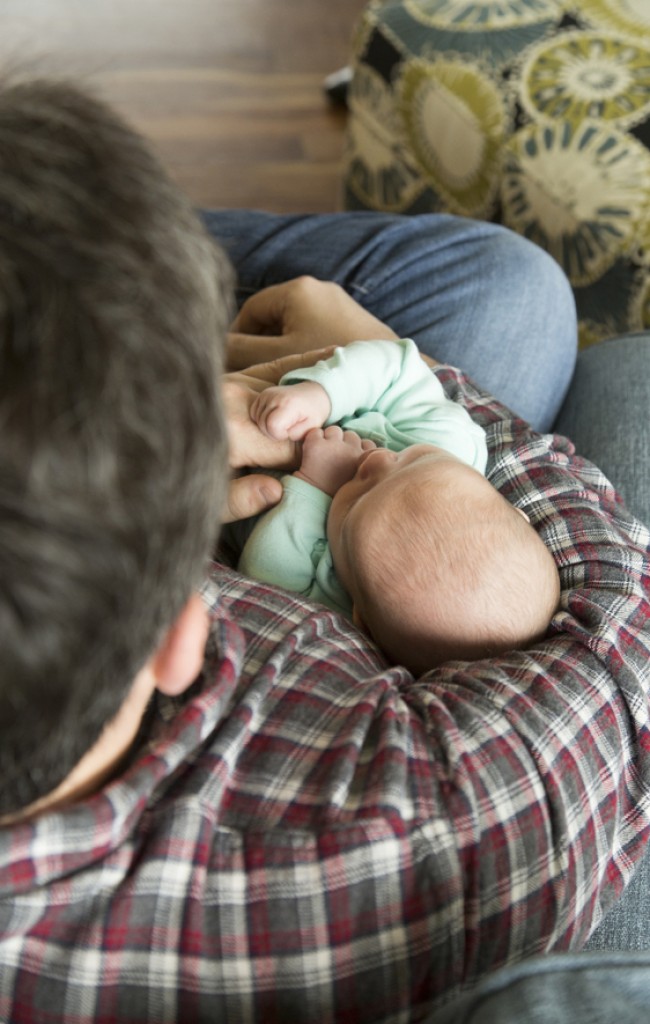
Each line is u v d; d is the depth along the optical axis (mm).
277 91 2256
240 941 497
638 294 1350
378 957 519
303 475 859
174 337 350
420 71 1526
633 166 1345
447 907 533
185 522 376
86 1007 476
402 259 1073
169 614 399
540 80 1435
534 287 1058
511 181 1453
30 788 412
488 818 554
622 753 647
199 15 2410
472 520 760
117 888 481
